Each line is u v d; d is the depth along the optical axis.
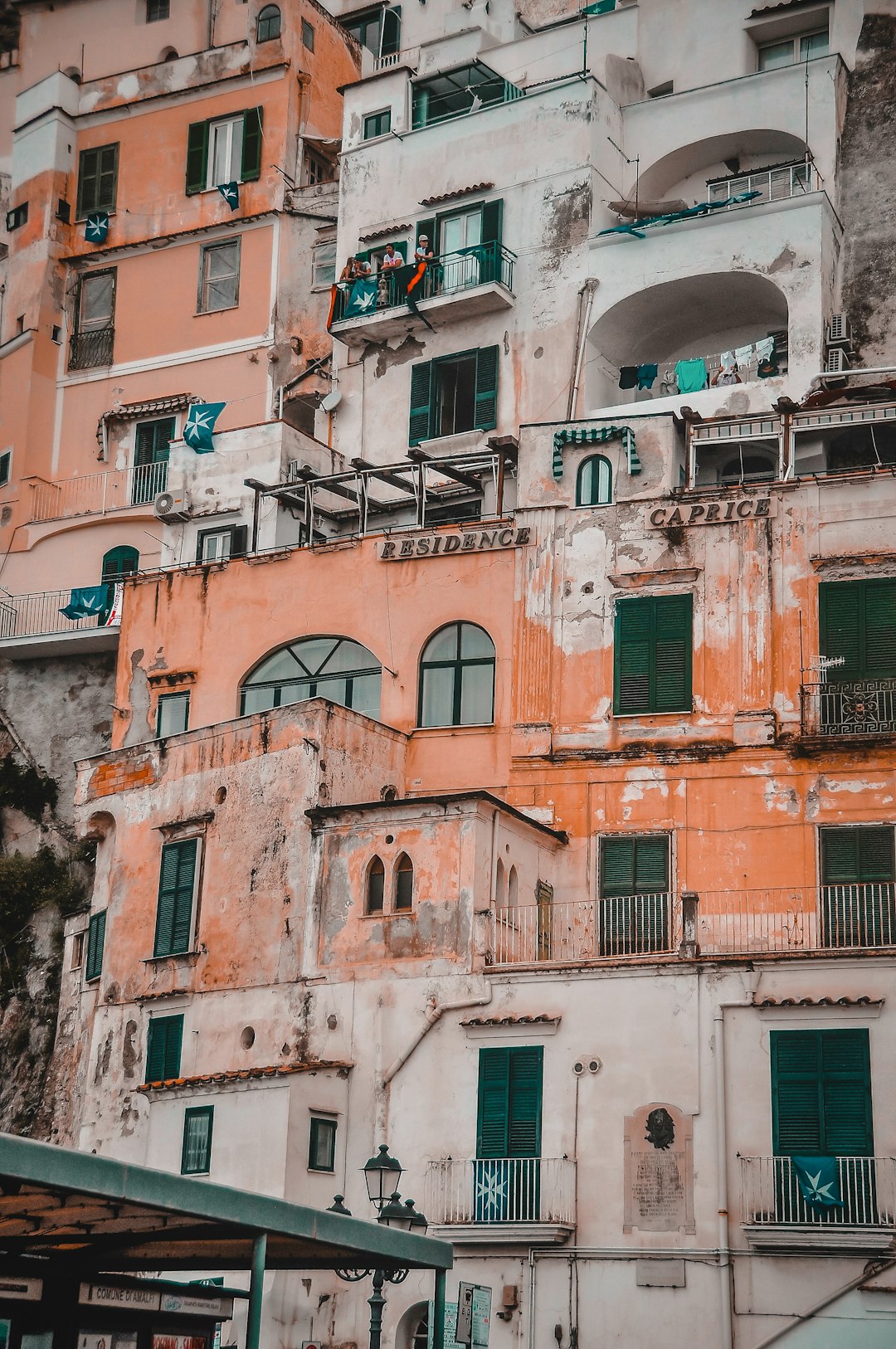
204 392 56.25
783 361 45.59
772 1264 31.30
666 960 33.44
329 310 54.78
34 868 48.44
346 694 42.56
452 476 44.75
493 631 41.28
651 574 40.03
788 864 37.47
